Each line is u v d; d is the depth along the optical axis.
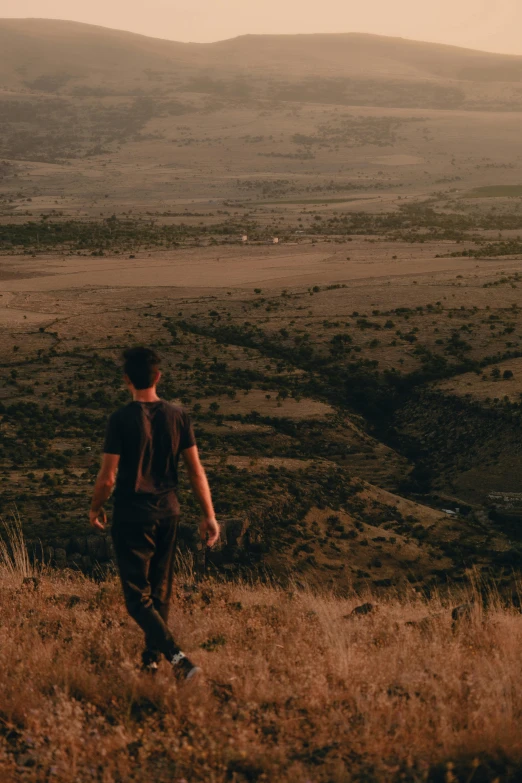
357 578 32.03
